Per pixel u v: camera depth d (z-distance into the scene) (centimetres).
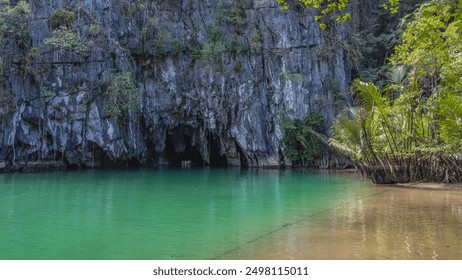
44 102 3033
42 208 1232
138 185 1920
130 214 1126
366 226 920
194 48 3459
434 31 1202
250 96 3331
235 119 3356
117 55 3231
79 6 3161
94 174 2612
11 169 2906
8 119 2875
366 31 3766
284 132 3281
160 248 764
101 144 3127
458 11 974
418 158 1858
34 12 3080
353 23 3584
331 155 3194
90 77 3119
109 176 2458
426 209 1163
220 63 3375
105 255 722
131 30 3353
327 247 734
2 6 3008
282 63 3366
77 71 3106
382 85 3331
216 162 3850
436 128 1839
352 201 1345
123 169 3098
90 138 3120
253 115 3325
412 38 1234
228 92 3350
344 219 1013
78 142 3112
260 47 3397
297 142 3297
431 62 1720
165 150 3812
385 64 3525
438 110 1744
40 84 3014
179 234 877
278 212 1144
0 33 2912
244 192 1625
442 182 1823
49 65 3047
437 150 1755
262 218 1054
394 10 1141
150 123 3384
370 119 1878
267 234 856
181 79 3419
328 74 3366
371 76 3406
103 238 846
